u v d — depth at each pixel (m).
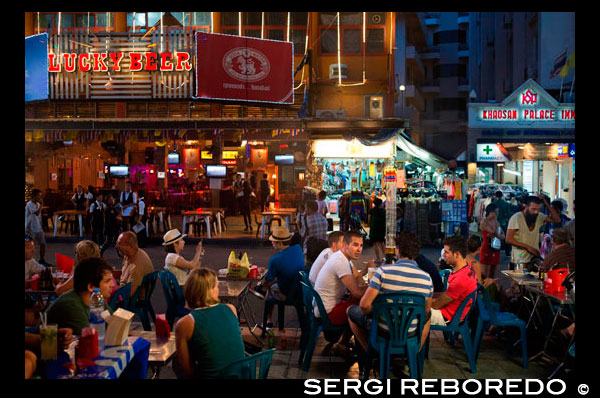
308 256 8.14
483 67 45.97
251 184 26.62
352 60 25.33
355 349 6.54
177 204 23.97
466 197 20.22
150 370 5.80
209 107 21.41
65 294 4.33
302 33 24.47
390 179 7.62
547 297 6.43
